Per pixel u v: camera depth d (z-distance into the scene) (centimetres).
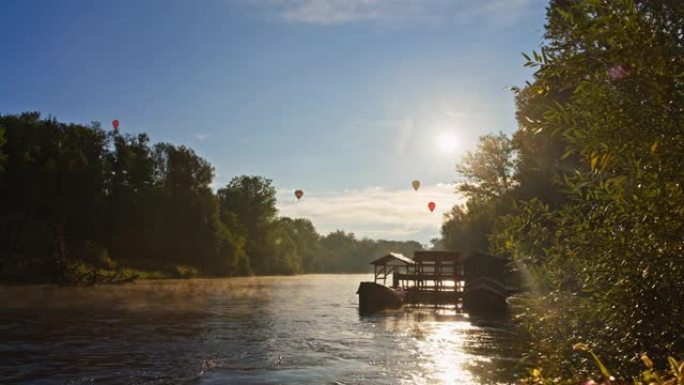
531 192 3550
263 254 13738
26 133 8562
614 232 530
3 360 2083
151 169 10650
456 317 3912
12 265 6875
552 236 636
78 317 3506
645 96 451
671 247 470
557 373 595
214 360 2122
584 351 588
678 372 407
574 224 576
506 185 6203
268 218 14112
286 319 3634
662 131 443
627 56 436
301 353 2292
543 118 521
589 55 467
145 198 10038
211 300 5250
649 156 450
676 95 429
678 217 451
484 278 4675
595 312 554
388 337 2786
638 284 503
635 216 479
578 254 574
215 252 10712
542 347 644
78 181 8900
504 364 2003
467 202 6594
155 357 2173
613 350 557
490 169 6312
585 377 554
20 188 8081
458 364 2020
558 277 631
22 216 8131
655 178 449
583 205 572
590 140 473
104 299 4931
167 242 10150
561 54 495
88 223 8981
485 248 6356
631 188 472
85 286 6625
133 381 1767
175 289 6775
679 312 494
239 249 11850
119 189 10056
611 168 502
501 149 6216
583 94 469
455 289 5306
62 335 2728
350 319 3700
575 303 613
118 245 9569
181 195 10619
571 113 493
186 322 3362
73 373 1870
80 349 2331
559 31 500
